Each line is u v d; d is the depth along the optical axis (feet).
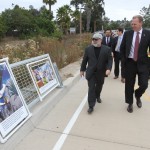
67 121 20.61
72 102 25.61
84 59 22.84
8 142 15.96
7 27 176.14
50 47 42.68
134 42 21.48
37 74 24.11
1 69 17.72
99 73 22.48
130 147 16.93
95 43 22.13
